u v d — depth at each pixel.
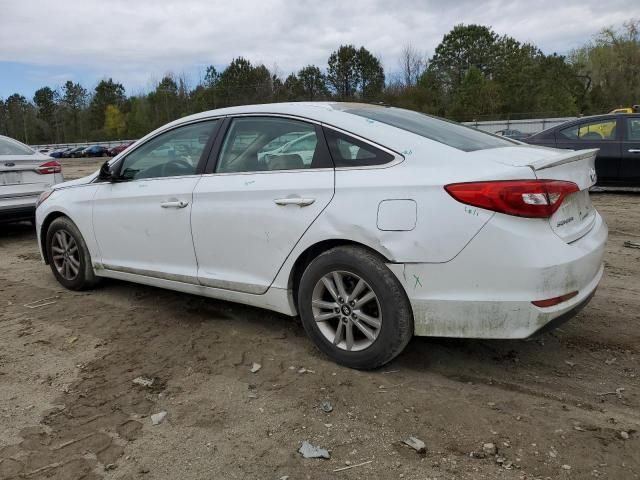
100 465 2.58
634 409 2.91
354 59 72.94
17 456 2.66
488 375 3.31
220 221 3.75
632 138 9.52
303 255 3.45
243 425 2.86
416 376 3.30
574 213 3.19
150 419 2.94
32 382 3.38
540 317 2.86
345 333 3.37
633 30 58.59
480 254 2.87
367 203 3.12
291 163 3.53
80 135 104.19
